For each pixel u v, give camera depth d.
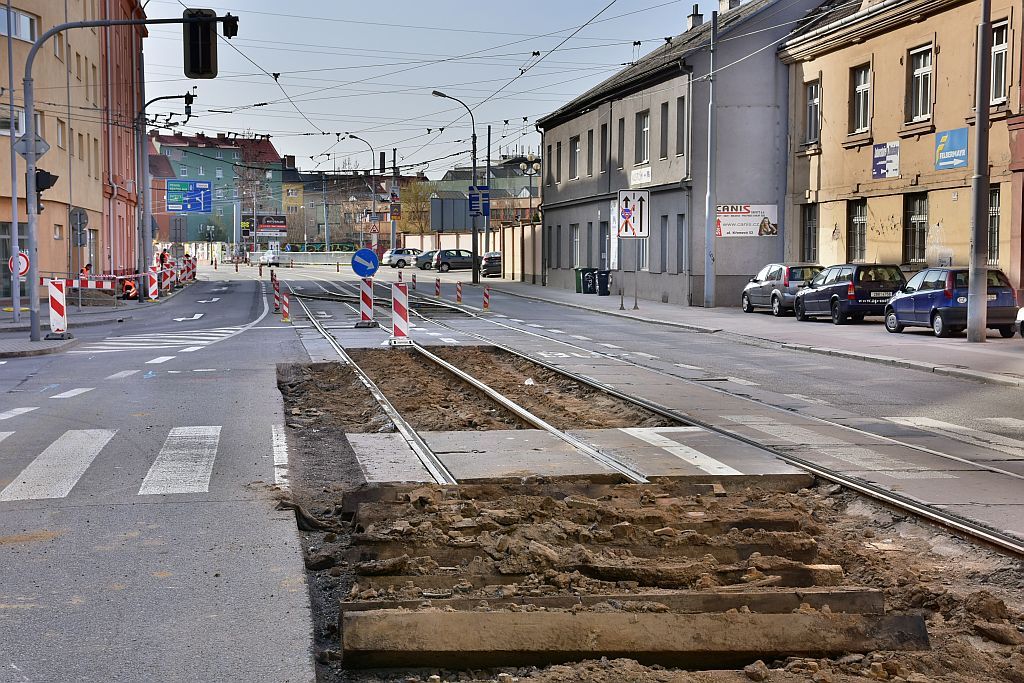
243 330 29.86
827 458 10.31
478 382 16.83
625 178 48.03
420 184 128.38
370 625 5.05
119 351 23.41
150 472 9.45
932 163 30.70
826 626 5.19
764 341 25.69
